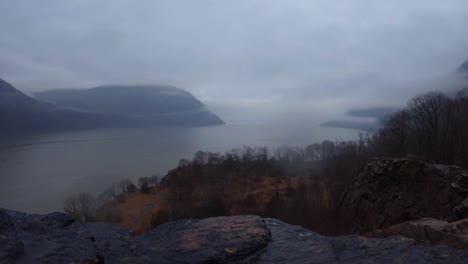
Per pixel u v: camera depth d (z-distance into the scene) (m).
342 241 3.83
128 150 102.56
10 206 41.03
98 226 3.93
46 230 3.51
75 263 2.88
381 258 3.27
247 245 3.80
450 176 19.42
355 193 26.39
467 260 3.01
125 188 45.44
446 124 35.75
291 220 28.34
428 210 19.23
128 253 3.45
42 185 53.25
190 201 34.72
